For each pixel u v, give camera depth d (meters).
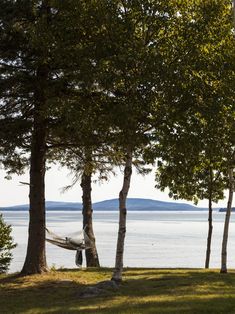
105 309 13.81
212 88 16.97
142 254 49.59
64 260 44.31
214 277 20.16
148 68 16.02
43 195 21.22
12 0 18.45
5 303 15.90
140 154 18.78
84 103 17.31
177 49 16.66
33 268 20.92
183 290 16.70
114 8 16.50
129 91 16.72
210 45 17.11
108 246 59.44
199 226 138.38
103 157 22.45
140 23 17.09
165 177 20.12
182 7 17.05
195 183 28.11
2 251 25.12
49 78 19.17
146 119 16.80
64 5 16.73
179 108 16.56
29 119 19.66
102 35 16.50
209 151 17.28
